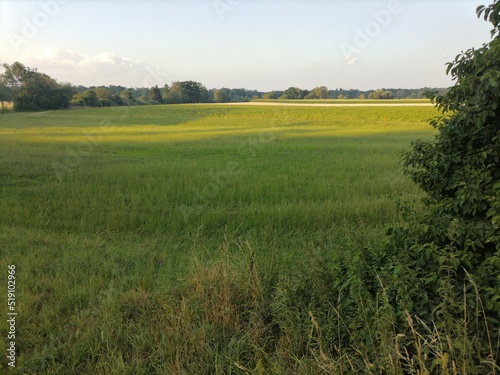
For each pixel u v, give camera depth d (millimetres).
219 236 6352
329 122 36312
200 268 4395
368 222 6746
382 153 15664
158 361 3266
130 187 9344
